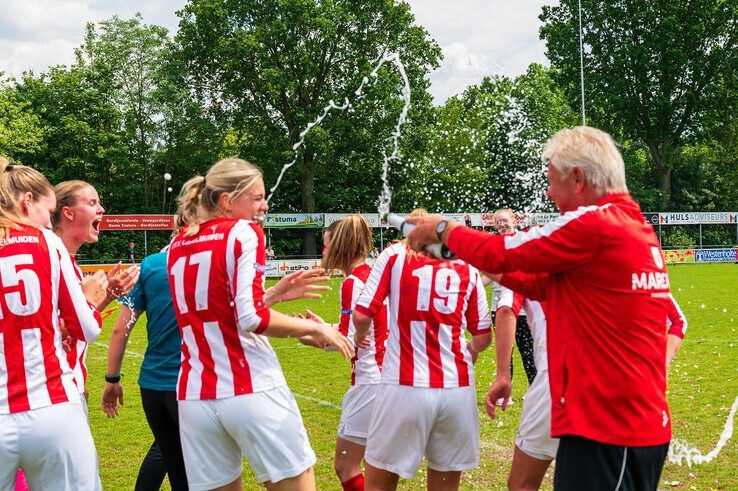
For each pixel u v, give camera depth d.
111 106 40.69
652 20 41.44
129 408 7.67
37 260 2.95
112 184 41.72
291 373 9.68
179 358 3.73
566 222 2.37
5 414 2.79
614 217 2.38
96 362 10.83
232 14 34.53
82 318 3.06
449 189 30.84
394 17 34.56
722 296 19.14
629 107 42.81
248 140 38.19
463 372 3.63
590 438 2.33
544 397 3.54
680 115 44.44
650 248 2.43
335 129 34.44
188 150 40.03
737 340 11.66
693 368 9.29
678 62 41.25
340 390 8.48
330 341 3.19
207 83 37.81
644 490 2.37
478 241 2.48
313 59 34.12
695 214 42.78
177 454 3.82
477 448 3.73
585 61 43.31
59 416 2.89
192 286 3.00
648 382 2.36
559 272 2.47
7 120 36.19
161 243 41.56
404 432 3.55
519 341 6.90
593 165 2.48
